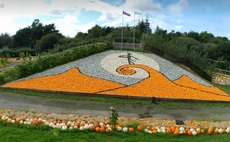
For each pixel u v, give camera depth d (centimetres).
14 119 1662
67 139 1316
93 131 1473
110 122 1583
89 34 6981
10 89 2538
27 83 2692
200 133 1580
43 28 9194
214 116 2088
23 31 9238
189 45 6184
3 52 6281
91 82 2802
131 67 3372
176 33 8106
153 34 4891
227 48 6284
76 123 1579
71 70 3177
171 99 2453
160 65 3559
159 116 2023
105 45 4159
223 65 4756
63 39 7344
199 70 3719
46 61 3284
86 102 2278
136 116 1994
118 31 6275
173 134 1527
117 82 2850
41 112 1950
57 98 2347
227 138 1423
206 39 8825
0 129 1424
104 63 3472
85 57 3734
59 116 1816
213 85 3269
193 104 2408
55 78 2883
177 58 3897
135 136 1453
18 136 1334
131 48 4322
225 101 2520
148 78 3036
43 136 1346
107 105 2228
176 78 3161
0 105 2083
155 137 1464
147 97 2453
